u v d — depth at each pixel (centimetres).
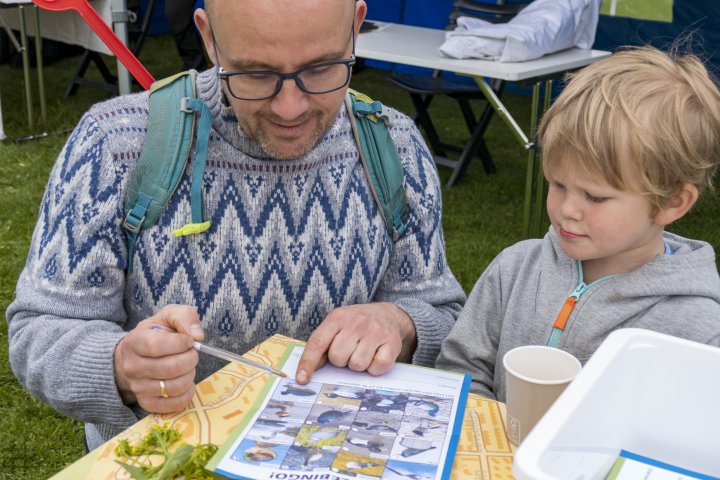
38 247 140
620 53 130
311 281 146
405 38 422
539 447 77
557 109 124
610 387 90
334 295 149
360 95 152
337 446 106
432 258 159
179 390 114
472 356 148
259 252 142
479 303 150
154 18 830
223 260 141
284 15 116
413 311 149
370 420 112
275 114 126
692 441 95
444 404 117
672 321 128
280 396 118
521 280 145
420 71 717
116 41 188
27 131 538
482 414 116
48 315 137
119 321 145
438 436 109
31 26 535
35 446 258
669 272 129
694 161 118
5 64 697
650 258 131
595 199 121
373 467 102
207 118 136
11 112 572
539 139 130
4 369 293
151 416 114
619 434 95
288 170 142
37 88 638
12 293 346
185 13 612
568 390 86
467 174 509
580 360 134
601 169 117
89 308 138
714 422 94
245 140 138
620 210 120
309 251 145
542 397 103
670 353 94
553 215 127
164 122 135
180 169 135
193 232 137
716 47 541
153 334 115
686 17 549
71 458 255
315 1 117
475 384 144
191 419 113
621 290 131
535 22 380
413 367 129
